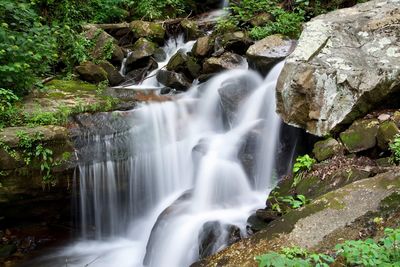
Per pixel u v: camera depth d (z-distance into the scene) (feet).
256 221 16.62
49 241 21.67
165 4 38.70
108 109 23.38
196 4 42.34
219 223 17.22
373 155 16.90
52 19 32.94
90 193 21.48
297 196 16.11
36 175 19.99
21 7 25.50
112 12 36.65
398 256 11.05
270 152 21.31
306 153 20.30
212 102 25.08
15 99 22.80
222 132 24.08
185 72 28.40
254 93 23.75
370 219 13.24
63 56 29.96
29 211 21.43
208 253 16.30
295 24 28.27
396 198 13.52
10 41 23.40
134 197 22.47
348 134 17.60
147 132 22.90
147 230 21.89
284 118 19.75
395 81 17.49
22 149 19.61
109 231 22.33
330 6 30.66
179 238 17.69
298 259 11.50
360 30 20.67
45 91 25.35
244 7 31.53
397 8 21.58
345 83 18.08
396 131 16.26
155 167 22.72
